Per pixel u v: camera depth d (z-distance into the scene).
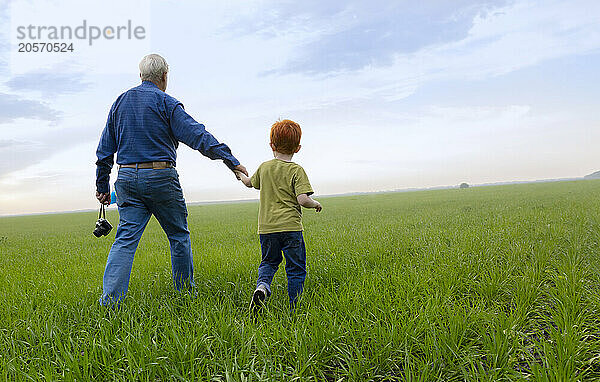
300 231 3.62
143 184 3.74
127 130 3.76
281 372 2.15
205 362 2.29
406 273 4.13
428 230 8.16
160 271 5.22
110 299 3.44
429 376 2.17
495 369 2.14
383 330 2.57
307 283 4.05
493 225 8.49
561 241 6.15
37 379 2.12
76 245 10.05
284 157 3.72
